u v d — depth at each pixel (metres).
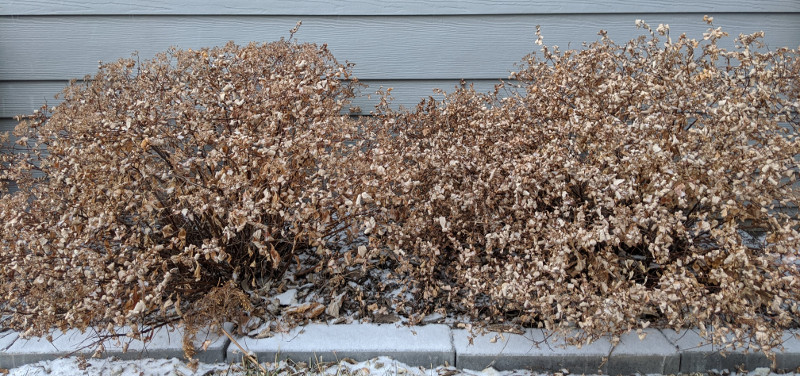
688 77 2.52
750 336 2.24
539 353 2.38
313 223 2.53
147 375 2.34
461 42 3.72
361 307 2.73
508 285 2.26
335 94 3.24
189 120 2.56
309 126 2.56
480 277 2.45
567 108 2.71
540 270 2.30
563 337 2.43
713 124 2.44
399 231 2.52
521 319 2.51
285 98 2.56
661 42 3.64
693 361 2.37
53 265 2.40
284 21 3.71
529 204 2.33
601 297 2.31
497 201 2.62
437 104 3.38
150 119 2.47
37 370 2.39
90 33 3.70
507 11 3.67
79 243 2.27
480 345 2.44
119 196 2.42
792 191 2.54
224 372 2.37
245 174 2.38
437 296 2.80
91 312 2.29
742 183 2.33
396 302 2.75
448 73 3.75
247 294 2.79
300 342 2.48
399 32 3.72
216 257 2.34
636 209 2.23
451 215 2.66
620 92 2.46
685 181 2.39
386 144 2.71
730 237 2.25
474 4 3.67
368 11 3.69
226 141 2.40
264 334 2.53
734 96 2.49
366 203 2.52
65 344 2.51
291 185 2.55
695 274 2.58
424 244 2.59
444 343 2.46
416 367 2.41
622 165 2.38
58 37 3.70
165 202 2.65
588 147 2.52
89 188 2.40
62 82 3.75
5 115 3.75
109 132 2.39
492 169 2.49
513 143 2.56
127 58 3.71
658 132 2.44
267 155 2.37
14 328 2.55
